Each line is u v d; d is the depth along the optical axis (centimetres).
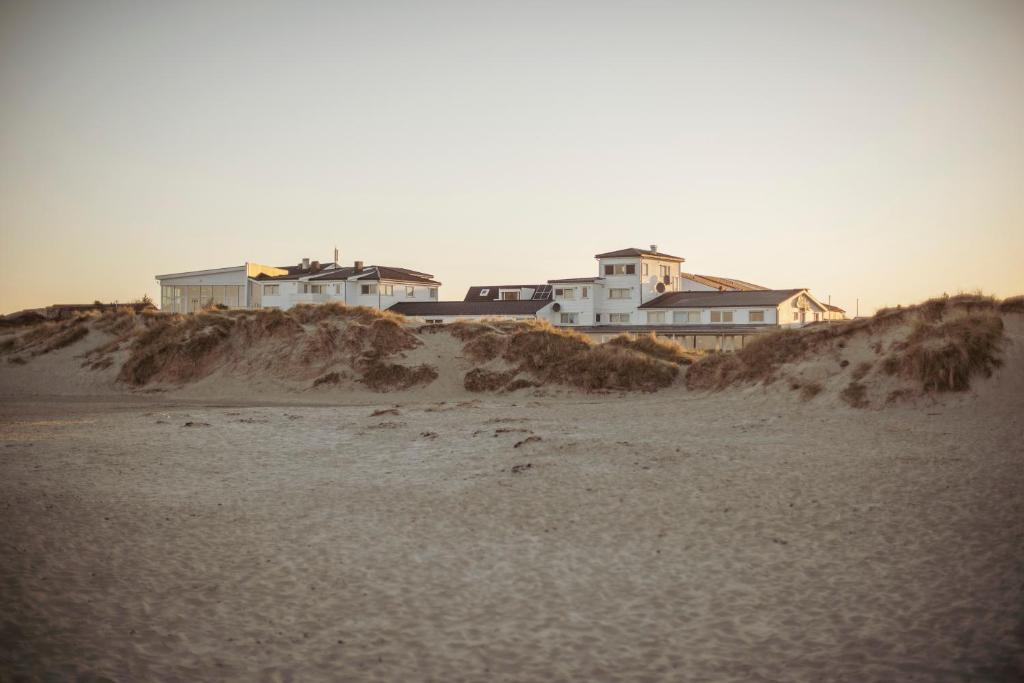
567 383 3428
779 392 2723
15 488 1402
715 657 765
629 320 7069
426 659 768
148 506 1306
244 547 1101
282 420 2516
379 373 3641
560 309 7200
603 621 855
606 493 1379
